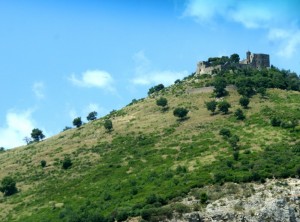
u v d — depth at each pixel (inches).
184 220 4785.9
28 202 6309.1
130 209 5142.7
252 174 5191.9
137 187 5836.6
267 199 4852.4
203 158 6259.8
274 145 6230.3
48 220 5615.2
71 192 6264.8
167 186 5585.6
